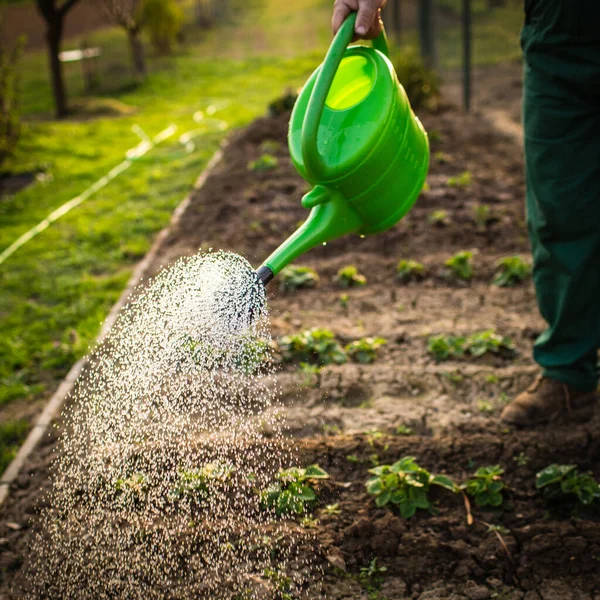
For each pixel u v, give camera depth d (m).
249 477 3.37
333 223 2.90
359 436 3.59
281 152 7.57
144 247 5.70
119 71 16.70
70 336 4.72
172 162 8.39
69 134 10.48
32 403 4.21
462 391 3.94
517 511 3.31
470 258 4.89
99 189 7.45
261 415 3.68
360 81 3.01
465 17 9.18
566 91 3.40
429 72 9.39
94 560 3.18
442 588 3.08
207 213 6.13
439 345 4.17
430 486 3.37
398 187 2.94
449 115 8.95
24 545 3.32
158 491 3.31
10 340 4.74
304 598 3.06
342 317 4.55
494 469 3.37
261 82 14.45
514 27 13.21
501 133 7.93
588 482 3.30
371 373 4.04
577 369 3.64
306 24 21.91
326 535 3.22
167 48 18.31
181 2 26.16
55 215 6.69
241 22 23.05
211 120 11.02
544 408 3.67
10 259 5.73
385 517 3.25
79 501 3.34
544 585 3.07
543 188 3.49
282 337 4.33
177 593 3.08
